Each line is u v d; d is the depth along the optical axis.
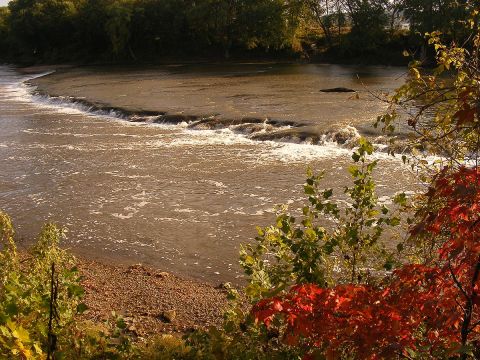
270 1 60.06
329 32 61.12
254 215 13.23
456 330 3.04
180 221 13.07
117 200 14.69
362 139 4.56
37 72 56.62
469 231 2.82
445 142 4.09
